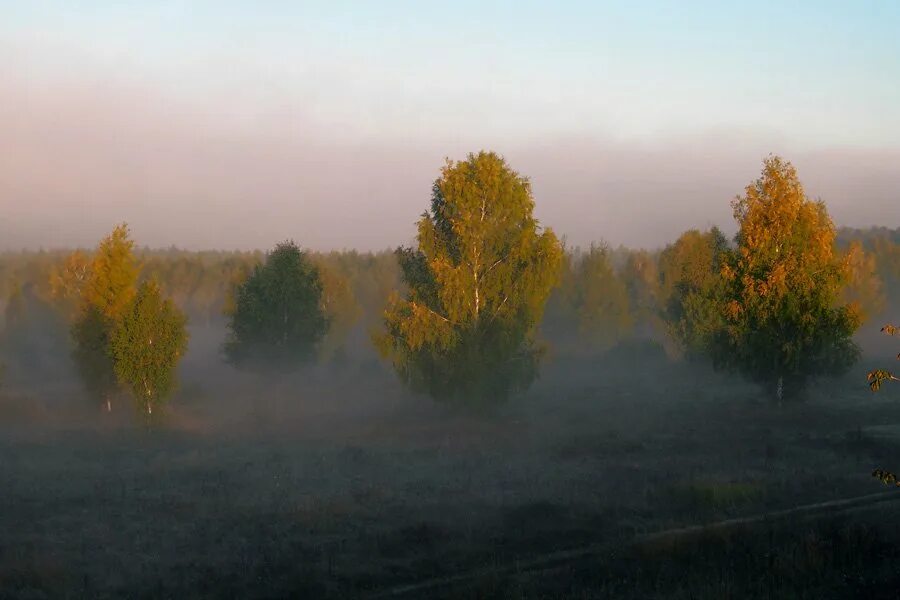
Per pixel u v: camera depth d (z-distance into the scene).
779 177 31.97
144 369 30.23
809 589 11.48
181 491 19.09
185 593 11.71
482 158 32.78
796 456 21.92
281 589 11.80
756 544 13.57
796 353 31.08
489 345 32.47
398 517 16.03
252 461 23.88
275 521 15.88
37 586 11.95
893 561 12.66
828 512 15.90
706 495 16.81
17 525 15.71
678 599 11.05
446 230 33.50
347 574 12.52
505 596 11.37
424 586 12.10
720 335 33.44
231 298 49.16
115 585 12.06
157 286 31.00
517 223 33.19
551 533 14.62
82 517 16.42
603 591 11.41
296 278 41.34
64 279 58.62
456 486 19.06
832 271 31.78
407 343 32.47
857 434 24.48
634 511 16.25
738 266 32.78
